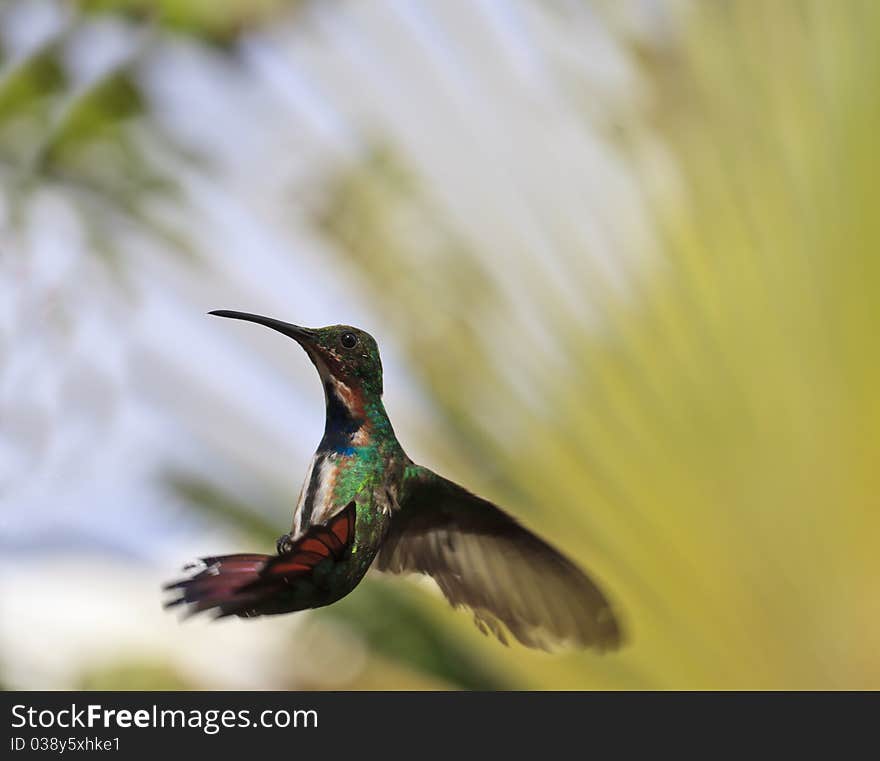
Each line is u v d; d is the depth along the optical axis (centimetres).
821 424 739
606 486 772
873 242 734
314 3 830
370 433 388
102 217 805
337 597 309
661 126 786
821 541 737
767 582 746
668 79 788
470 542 433
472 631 855
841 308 741
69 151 805
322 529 313
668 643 766
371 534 370
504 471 789
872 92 744
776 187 757
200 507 849
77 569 839
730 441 753
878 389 729
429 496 425
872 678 734
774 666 743
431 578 432
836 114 749
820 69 758
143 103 823
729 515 747
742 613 749
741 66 776
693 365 761
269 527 855
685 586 759
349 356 392
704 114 779
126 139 823
